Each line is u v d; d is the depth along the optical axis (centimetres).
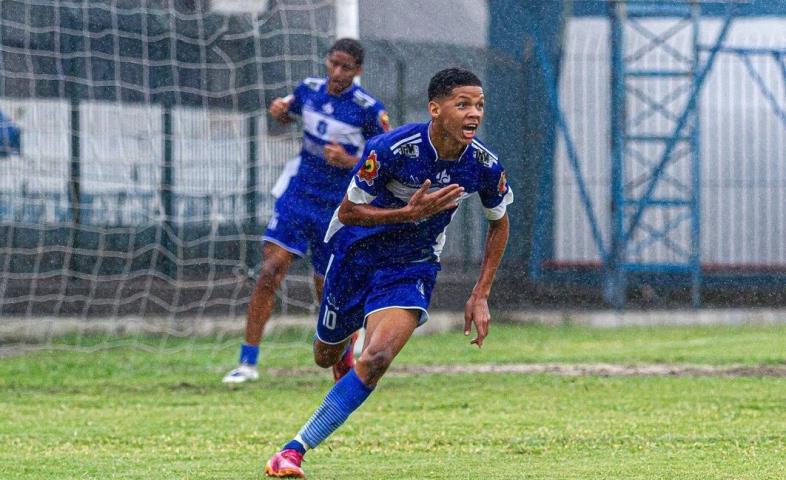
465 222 5294
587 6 5319
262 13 4703
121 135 4703
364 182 1830
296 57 4553
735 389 3053
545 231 5434
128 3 4681
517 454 2119
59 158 4612
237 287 4809
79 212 4650
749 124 5434
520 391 3047
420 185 1848
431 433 2370
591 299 5409
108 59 4681
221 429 2462
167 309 4747
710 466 1956
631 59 5266
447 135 1794
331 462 2033
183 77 4747
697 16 5169
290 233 3169
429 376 3362
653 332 4791
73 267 4669
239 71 4756
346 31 4084
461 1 5331
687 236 5447
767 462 1997
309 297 4806
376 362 1788
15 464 2033
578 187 5409
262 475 1864
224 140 4769
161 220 4750
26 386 3206
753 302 5453
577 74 5397
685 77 5259
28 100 4547
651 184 5181
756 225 5459
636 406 2764
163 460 2075
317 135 3114
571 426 2458
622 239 5238
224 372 3522
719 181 5444
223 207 4791
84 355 3978
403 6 5234
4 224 4544
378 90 5162
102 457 2114
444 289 5203
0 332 4378
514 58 5391
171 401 2914
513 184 5431
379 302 1853
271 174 4788
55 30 4541
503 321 5175
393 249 1888
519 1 5375
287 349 4156
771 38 5491
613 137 5231
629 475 1870
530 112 5406
